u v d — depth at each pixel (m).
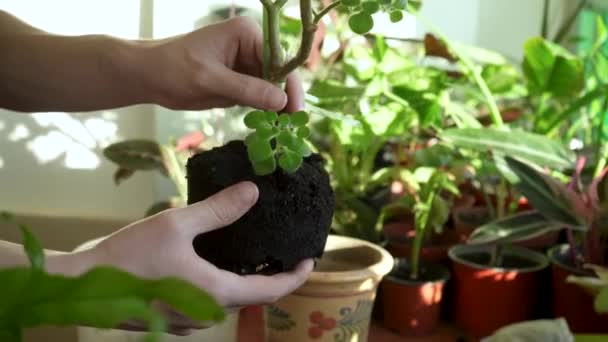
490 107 1.02
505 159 0.93
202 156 0.60
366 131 1.01
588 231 0.93
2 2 1.20
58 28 1.22
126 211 1.32
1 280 0.26
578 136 1.30
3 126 1.27
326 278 0.75
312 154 0.65
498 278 0.96
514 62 1.33
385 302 1.01
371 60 1.06
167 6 1.21
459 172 1.08
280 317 0.80
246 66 0.70
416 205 1.00
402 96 1.02
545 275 1.01
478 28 1.43
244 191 0.52
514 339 0.77
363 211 1.09
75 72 0.66
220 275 0.52
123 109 1.28
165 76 0.65
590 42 1.38
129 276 0.26
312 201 0.57
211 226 0.52
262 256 0.56
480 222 1.13
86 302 0.25
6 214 0.34
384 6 0.52
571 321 0.94
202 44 0.65
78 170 1.30
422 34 1.38
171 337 0.87
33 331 1.17
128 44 0.66
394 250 1.07
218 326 0.92
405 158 1.16
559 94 1.09
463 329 1.01
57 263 0.46
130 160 1.01
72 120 1.28
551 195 0.91
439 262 1.06
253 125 0.54
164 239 0.49
